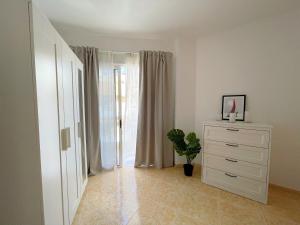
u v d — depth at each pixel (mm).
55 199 1255
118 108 3182
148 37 3158
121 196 2227
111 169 3121
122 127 3221
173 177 2811
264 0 2029
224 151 2361
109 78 3049
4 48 946
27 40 956
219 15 2389
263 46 2512
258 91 2582
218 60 2986
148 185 2533
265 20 2477
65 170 1487
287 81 2336
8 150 990
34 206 1036
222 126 2365
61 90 1423
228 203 2074
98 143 2955
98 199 2154
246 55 2676
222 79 2951
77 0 2025
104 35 3014
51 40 1214
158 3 2098
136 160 3211
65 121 1528
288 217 1825
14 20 941
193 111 3303
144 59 3109
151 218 1805
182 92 3232
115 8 2201
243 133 2180
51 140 1196
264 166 2037
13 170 1002
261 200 2074
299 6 2154
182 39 3172
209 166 2525
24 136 995
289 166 2355
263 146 2029
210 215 1856
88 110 2869
